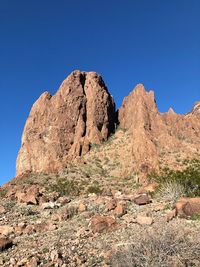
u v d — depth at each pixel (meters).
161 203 20.19
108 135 104.19
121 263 10.36
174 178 30.16
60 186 69.12
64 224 18.47
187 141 93.06
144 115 100.38
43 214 22.11
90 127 102.69
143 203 20.61
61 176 83.38
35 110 108.94
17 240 16.45
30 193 27.31
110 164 89.81
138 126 96.81
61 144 98.81
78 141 98.38
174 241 10.36
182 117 101.31
